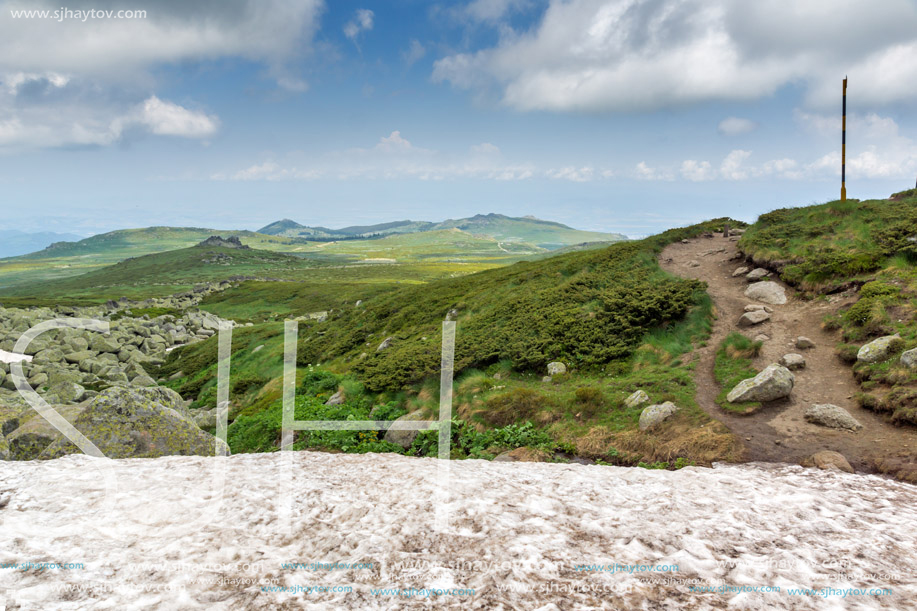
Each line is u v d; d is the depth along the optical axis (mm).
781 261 19281
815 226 21141
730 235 29203
